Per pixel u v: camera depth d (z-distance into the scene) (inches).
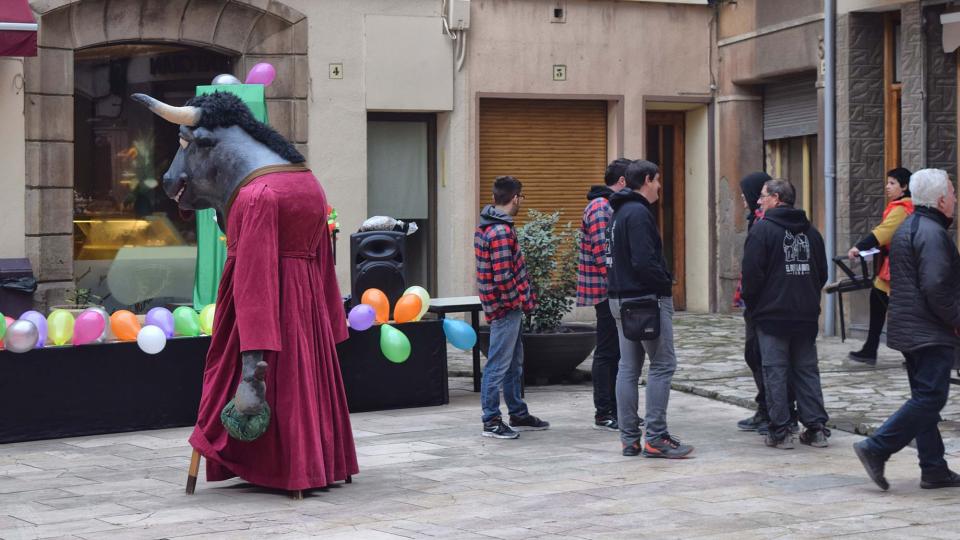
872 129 568.4
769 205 337.1
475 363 453.7
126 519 260.8
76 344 368.8
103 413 372.2
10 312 504.1
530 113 647.1
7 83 529.7
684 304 706.2
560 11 639.8
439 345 420.5
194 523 256.5
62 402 366.3
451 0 609.9
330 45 594.2
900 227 283.9
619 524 250.5
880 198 570.3
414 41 608.1
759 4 634.8
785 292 329.7
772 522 250.8
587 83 648.4
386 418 396.2
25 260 516.7
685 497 276.4
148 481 304.5
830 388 428.8
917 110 533.3
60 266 548.1
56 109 545.3
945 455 319.3
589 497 277.4
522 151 647.1
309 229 287.9
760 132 668.7
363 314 398.3
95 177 563.5
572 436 359.9
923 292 278.1
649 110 692.7
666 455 323.0
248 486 298.2
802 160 647.1
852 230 567.5
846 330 573.9
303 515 263.9
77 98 557.6
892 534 240.1
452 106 617.6
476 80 623.5
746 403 404.8
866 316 573.9
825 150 577.3
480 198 637.9
